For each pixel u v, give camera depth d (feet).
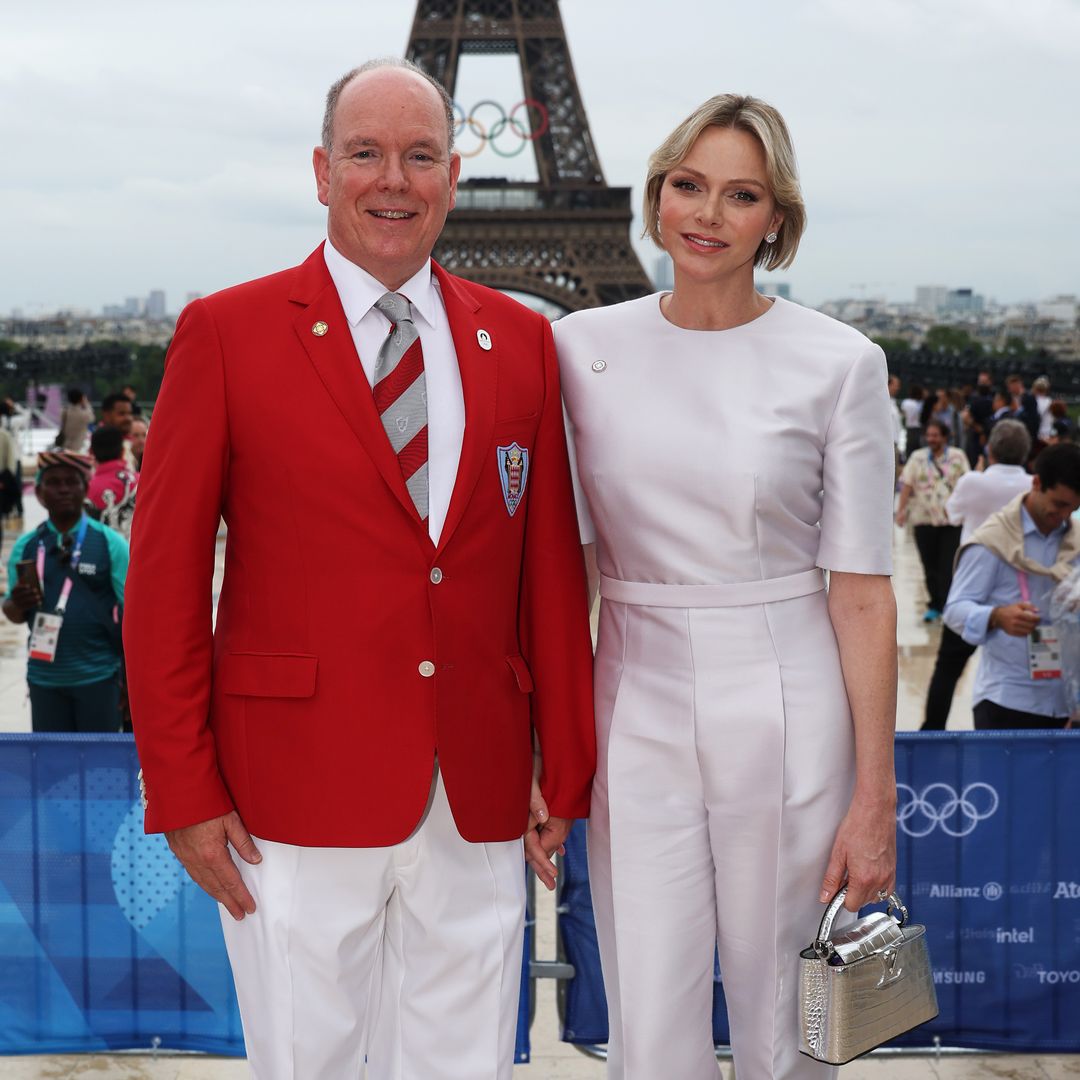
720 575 9.77
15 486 62.85
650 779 9.96
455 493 9.20
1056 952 13.80
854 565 9.70
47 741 13.32
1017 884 13.69
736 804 9.79
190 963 13.62
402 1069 9.74
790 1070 10.14
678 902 10.03
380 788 9.11
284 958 9.22
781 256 10.12
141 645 8.95
